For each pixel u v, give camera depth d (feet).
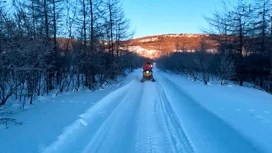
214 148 25.00
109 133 30.09
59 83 69.15
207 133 29.81
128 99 57.41
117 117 38.42
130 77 139.33
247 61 106.42
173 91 73.46
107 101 52.19
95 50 83.87
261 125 30.63
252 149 23.38
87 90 72.23
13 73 41.52
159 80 120.67
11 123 30.99
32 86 49.14
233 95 58.59
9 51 32.86
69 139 26.89
